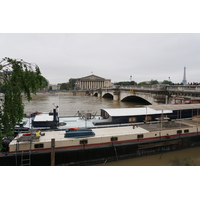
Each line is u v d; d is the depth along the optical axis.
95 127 25.73
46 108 66.62
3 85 12.90
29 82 12.97
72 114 51.72
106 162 21.09
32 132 21.09
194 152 24.73
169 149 24.03
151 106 26.38
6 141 19.88
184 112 31.14
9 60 12.69
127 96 81.94
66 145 19.95
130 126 25.62
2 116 13.29
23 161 18.67
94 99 118.62
